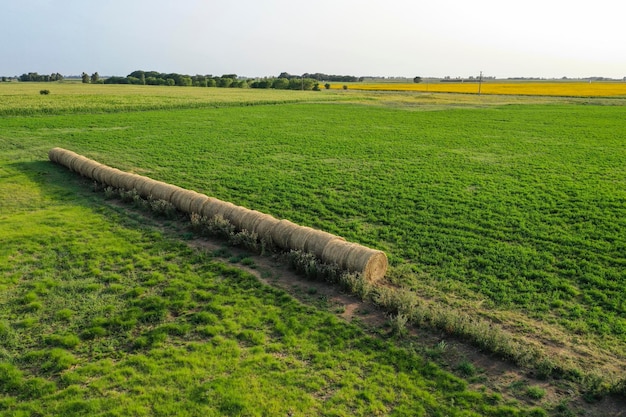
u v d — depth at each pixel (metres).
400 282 11.85
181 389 7.68
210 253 13.57
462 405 7.41
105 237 14.84
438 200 19.23
